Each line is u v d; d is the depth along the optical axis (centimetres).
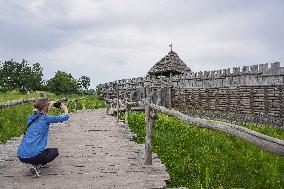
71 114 2522
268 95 1609
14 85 6281
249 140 410
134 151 1034
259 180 864
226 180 875
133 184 695
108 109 2578
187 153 1141
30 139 750
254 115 1698
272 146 361
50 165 855
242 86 1800
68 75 6650
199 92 2239
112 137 1333
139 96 3266
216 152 1150
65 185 690
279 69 1549
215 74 2061
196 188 793
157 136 1422
